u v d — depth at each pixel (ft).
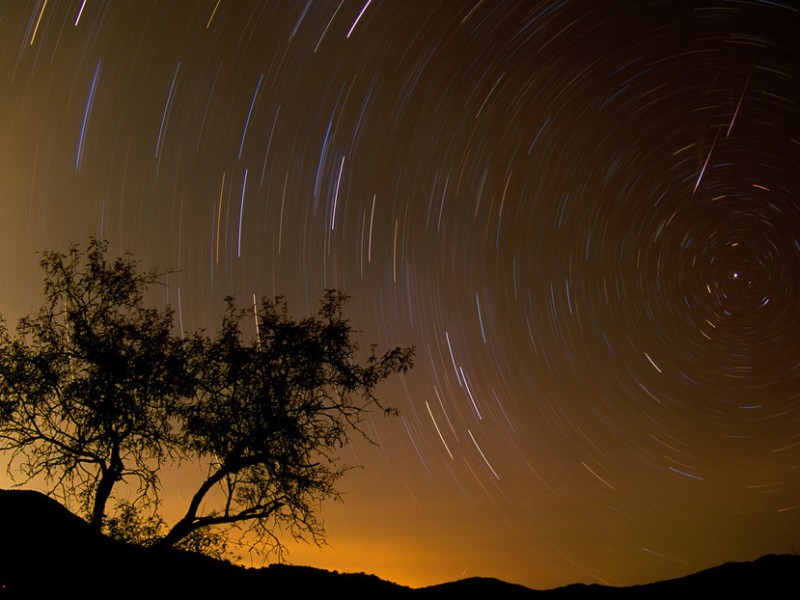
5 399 28.58
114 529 31.14
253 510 30.01
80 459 28.68
